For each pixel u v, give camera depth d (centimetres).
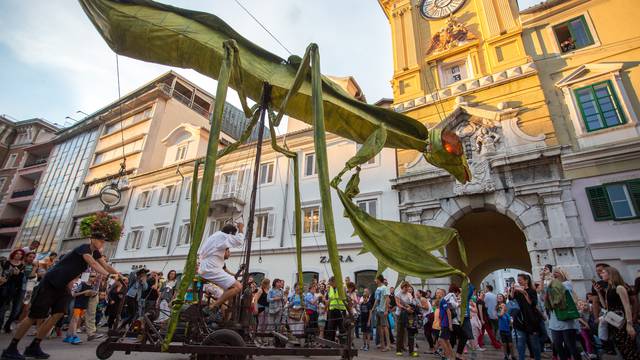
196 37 488
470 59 1573
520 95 1357
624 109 1152
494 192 1266
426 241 428
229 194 1955
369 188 1590
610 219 1047
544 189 1171
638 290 493
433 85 1644
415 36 1828
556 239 1097
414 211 1420
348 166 443
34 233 3142
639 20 1253
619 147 1091
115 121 3322
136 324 410
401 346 805
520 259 1841
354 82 2025
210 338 355
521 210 1195
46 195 3362
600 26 1325
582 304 795
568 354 553
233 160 2134
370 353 820
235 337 357
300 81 472
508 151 1284
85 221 470
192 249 335
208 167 364
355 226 419
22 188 3912
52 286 420
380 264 420
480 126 1390
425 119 1561
